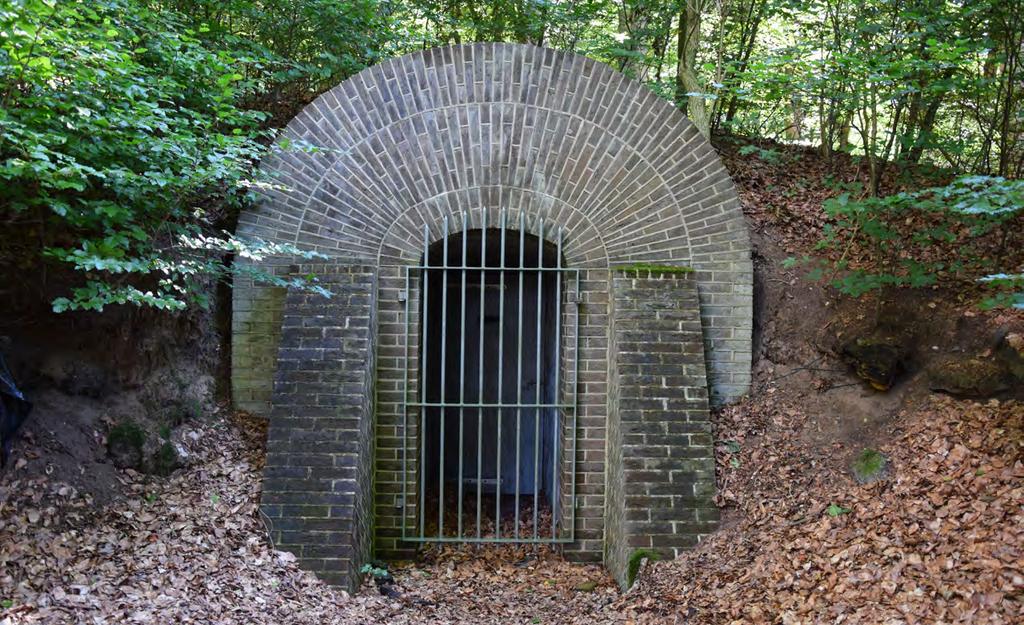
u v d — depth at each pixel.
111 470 7.22
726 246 8.94
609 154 8.95
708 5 13.16
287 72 10.49
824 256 9.70
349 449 7.75
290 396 7.98
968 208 6.02
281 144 7.58
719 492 7.84
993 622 4.70
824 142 12.26
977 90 9.03
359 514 7.75
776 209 10.52
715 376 8.91
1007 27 9.16
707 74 13.40
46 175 5.54
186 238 6.98
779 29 13.30
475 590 8.01
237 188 8.73
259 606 6.29
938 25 8.27
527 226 8.92
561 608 7.43
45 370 7.27
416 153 8.89
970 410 7.22
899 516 6.28
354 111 8.91
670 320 8.50
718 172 8.97
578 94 8.96
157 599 5.91
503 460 11.92
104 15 7.56
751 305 8.94
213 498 7.52
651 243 8.93
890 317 8.59
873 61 7.99
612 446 8.51
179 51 8.27
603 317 8.85
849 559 5.96
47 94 5.98
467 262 10.70
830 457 7.74
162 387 8.11
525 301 11.86
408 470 8.79
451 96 8.93
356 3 10.73
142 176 6.45
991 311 7.89
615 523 8.24
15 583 5.66
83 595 5.73
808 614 5.50
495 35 13.56
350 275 8.59
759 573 6.39
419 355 9.09
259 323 8.91
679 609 6.40
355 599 7.18
